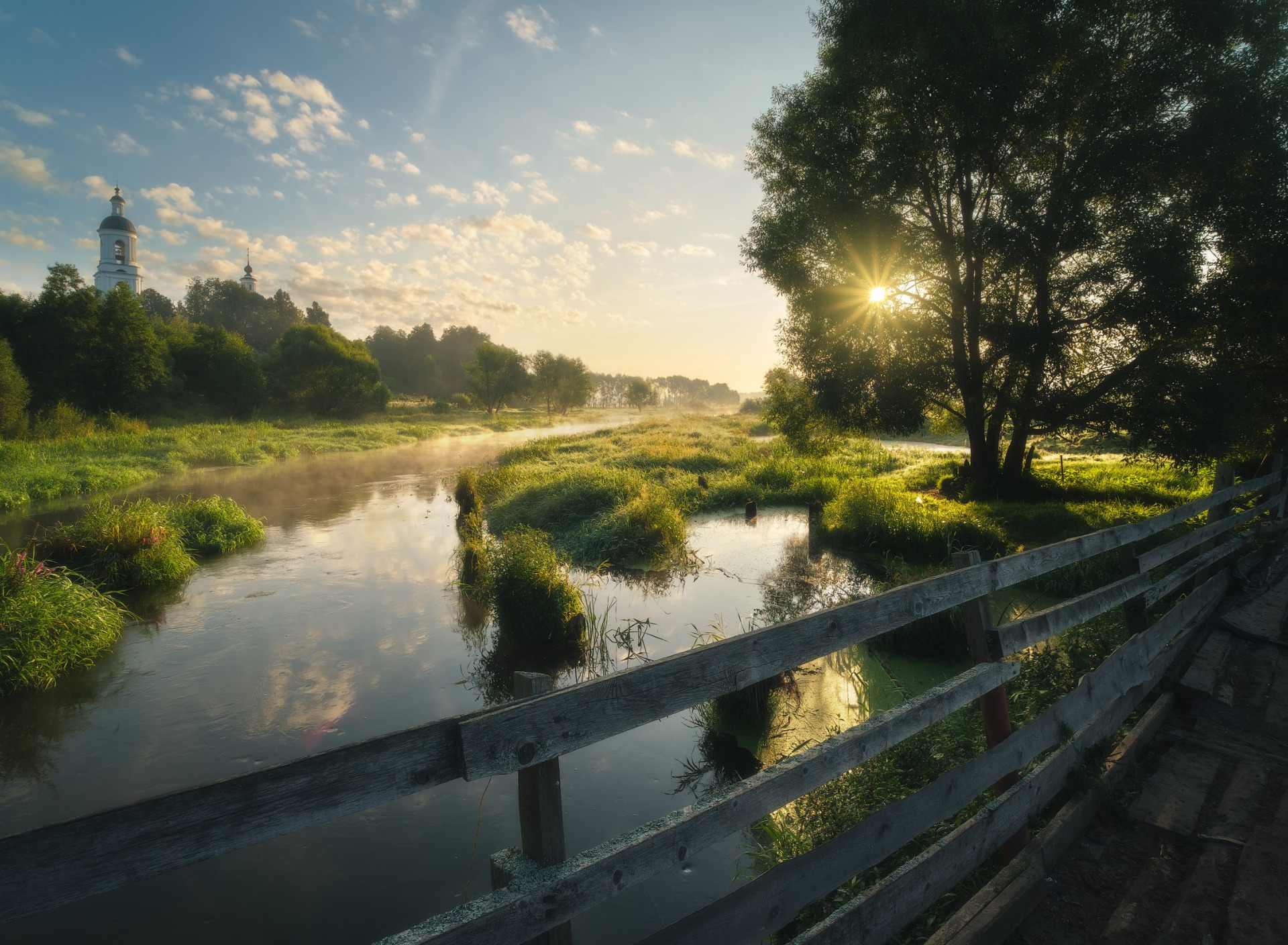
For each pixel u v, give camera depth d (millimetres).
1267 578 7043
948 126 13797
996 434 16500
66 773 5344
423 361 110250
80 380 35375
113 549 10648
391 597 9984
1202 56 12523
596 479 17438
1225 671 4945
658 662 1675
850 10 13984
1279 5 12258
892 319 15508
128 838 974
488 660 7625
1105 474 18172
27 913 899
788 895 1810
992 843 2670
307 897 3979
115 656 7691
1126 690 3801
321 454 33031
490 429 57781
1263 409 14219
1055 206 12922
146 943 3625
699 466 23422
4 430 27594
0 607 7207
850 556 11906
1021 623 2939
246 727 6074
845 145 14602
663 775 5129
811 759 1960
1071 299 13734
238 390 45562
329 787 1159
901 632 7102
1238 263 13164
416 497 19828
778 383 18344
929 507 14156
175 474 24594
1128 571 4297
